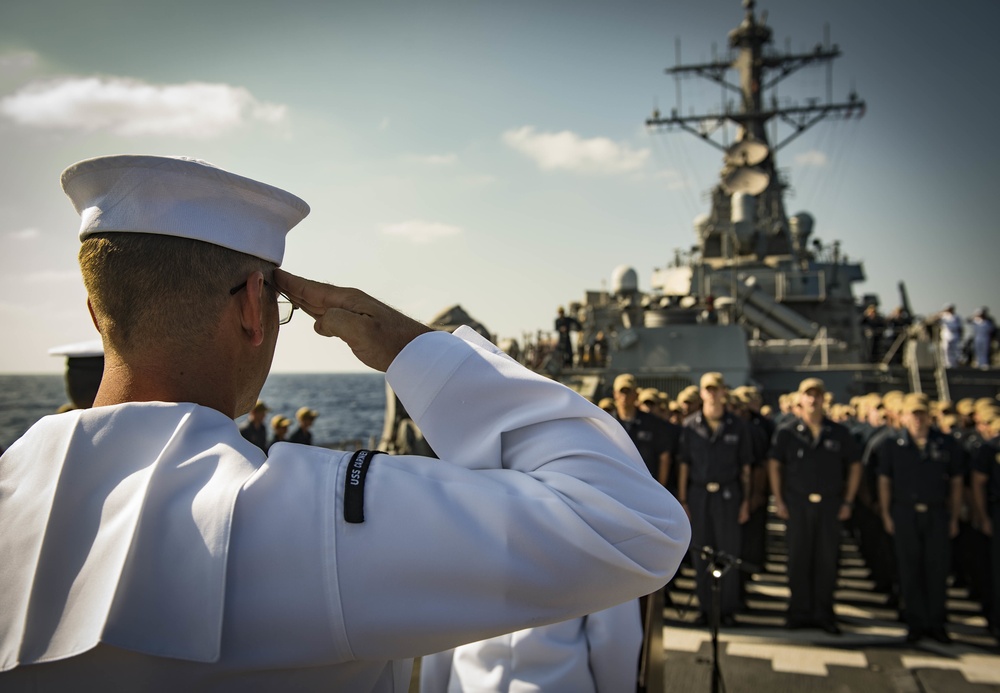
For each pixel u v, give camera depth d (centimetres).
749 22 2481
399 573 92
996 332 1942
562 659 220
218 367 106
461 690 224
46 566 93
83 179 106
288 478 97
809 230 2441
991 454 747
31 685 90
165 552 92
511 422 105
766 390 1747
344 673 100
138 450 99
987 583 764
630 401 844
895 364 1917
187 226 103
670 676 602
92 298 107
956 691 570
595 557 96
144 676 90
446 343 109
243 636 91
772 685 584
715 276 2073
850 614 807
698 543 769
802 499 742
